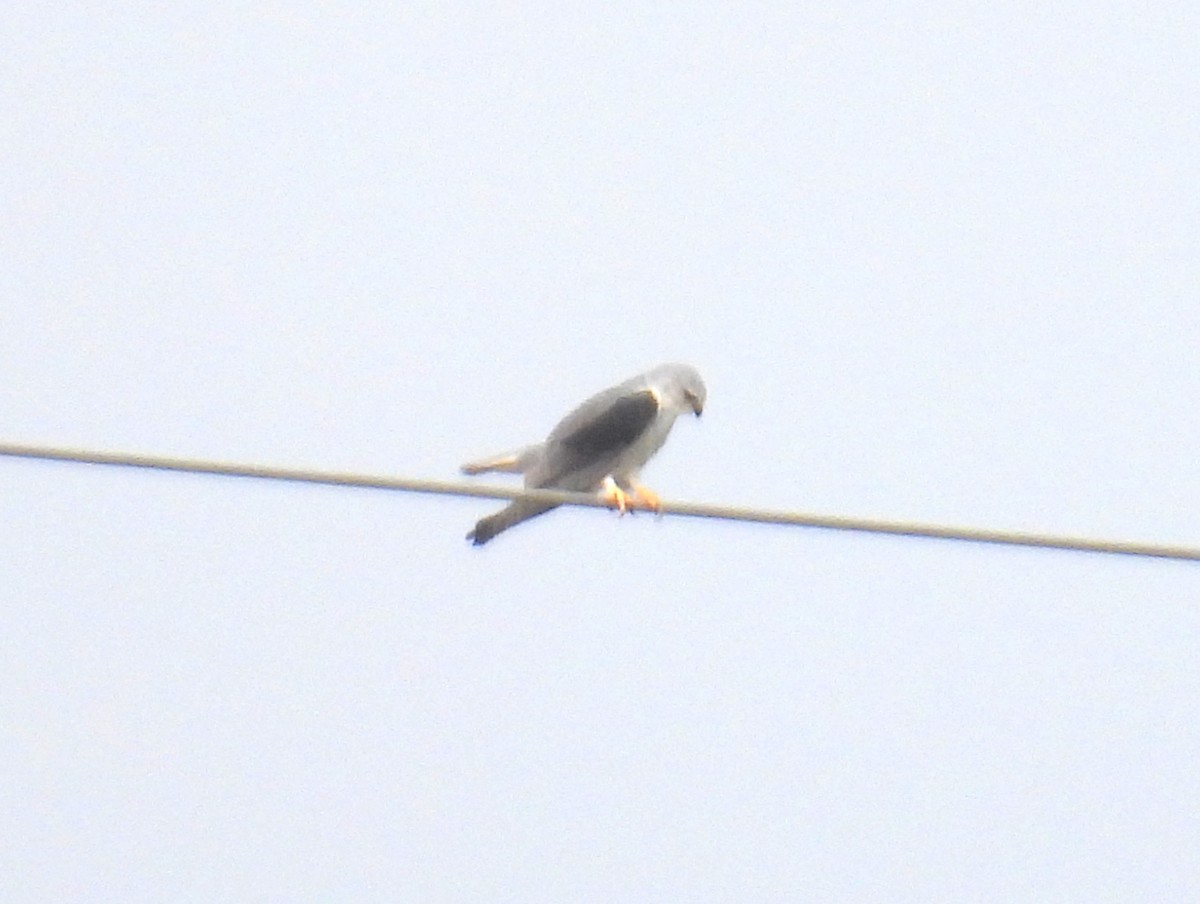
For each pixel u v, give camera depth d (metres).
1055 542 12.60
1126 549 12.47
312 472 12.35
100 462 12.08
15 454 11.92
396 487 12.42
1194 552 12.42
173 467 12.06
